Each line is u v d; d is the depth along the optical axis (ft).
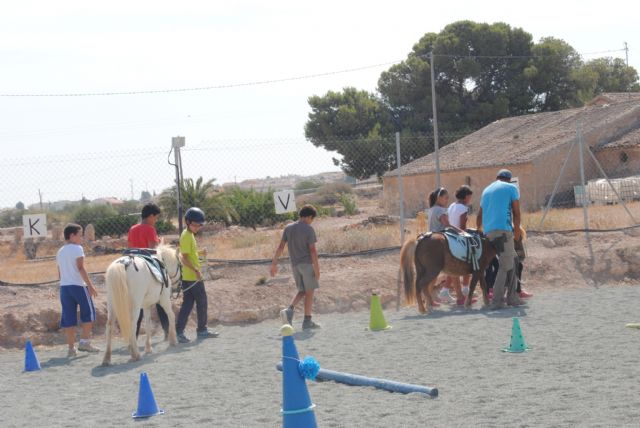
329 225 106.93
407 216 150.92
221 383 34.14
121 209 126.11
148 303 42.29
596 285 57.52
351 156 179.01
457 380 31.27
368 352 38.42
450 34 193.98
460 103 192.54
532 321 43.55
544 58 198.08
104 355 40.52
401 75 197.06
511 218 49.49
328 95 200.75
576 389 28.32
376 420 26.30
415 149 183.32
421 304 49.06
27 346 41.34
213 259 61.77
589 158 137.90
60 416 30.50
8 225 119.85
